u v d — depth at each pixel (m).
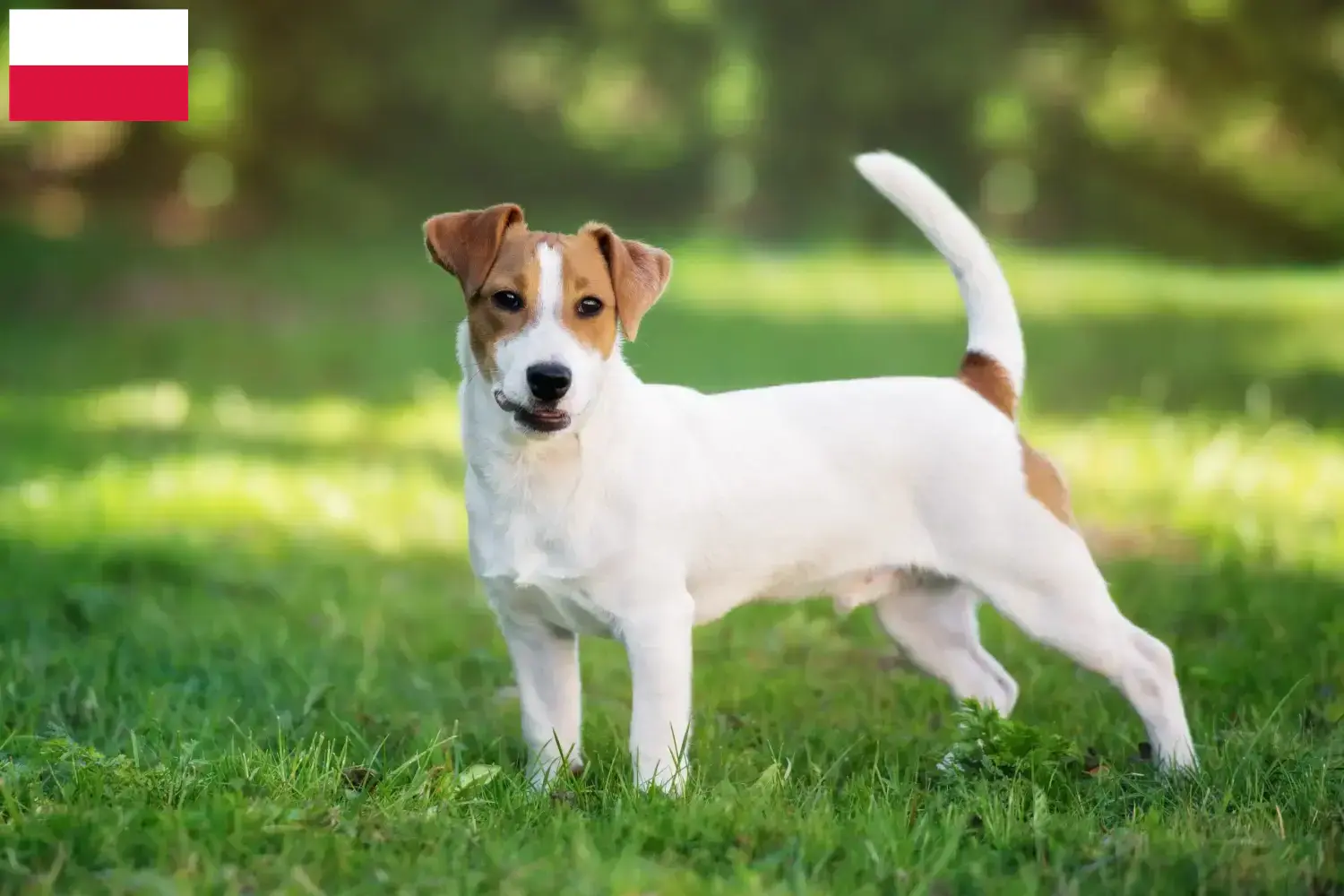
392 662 7.65
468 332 5.45
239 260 29.58
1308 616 7.96
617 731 6.47
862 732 6.40
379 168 36.44
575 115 39.19
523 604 5.56
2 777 5.09
